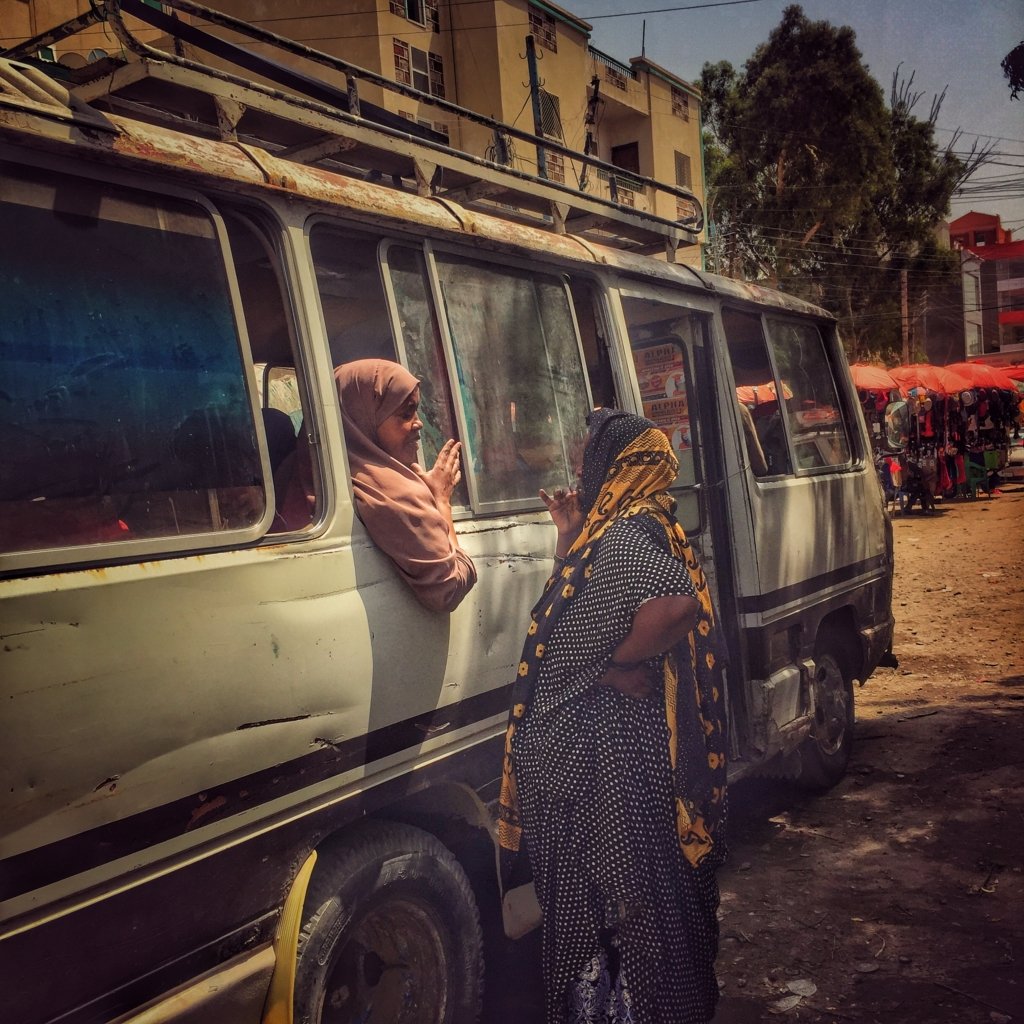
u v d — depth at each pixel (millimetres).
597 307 3541
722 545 4227
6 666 1624
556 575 2455
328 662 2197
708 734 2342
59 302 1855
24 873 1619
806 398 5293
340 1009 2375
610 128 24328
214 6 17500
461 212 2900
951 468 19672
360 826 2391
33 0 8273
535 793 2281
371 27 17375
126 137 1990
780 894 3902
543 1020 3100
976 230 45031
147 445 1961
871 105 28266
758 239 30078
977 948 3377
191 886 1894
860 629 5344
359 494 2381
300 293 2342
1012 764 5223
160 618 1872
